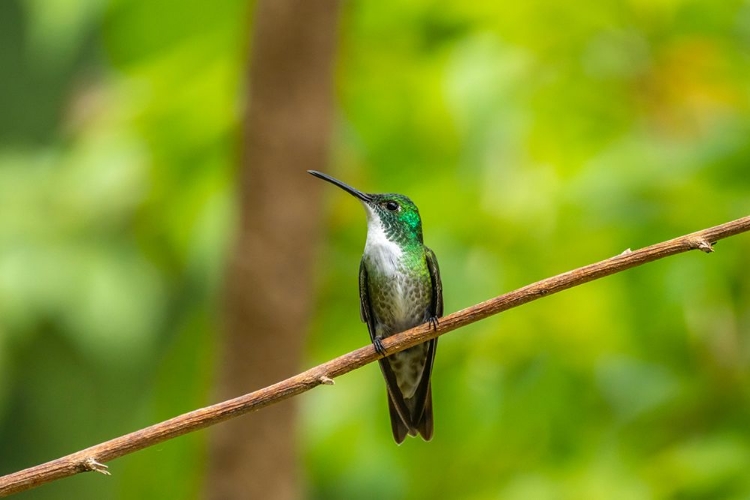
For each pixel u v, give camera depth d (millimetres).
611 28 10508
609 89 10508
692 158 9672
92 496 16969
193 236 10914
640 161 9938
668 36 10453
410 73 10977
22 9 15586
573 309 9828
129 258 10625
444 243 10422
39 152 10961
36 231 10328
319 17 9500
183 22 10719
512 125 10539
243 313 9547
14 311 9930
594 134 10688
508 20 10727
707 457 8859
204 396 10727
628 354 9977
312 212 9680
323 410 10492
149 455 10875
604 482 9336
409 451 10406
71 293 10086
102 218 10523
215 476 9406
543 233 10102
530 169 10688
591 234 9852
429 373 8359
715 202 9539
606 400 10086
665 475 8922
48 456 13648
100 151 10719
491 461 10266
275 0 9492
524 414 10133
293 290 9570
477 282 10188
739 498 8625
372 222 9062
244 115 9734
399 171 10984
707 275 9688
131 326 10203
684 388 9648
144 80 10836
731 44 10406
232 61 10820
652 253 5738
